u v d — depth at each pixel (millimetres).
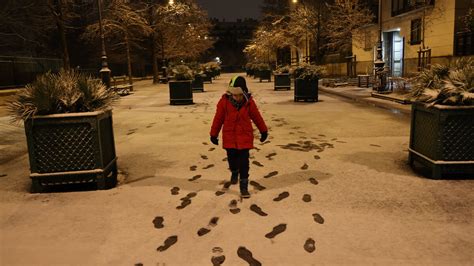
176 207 4500
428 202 4473
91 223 4129
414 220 3996
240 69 116000
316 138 8344
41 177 5148
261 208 4391
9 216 4387
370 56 31359
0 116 13234
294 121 10789
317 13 32281
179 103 16344
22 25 29344
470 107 5027
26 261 3379
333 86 23750
